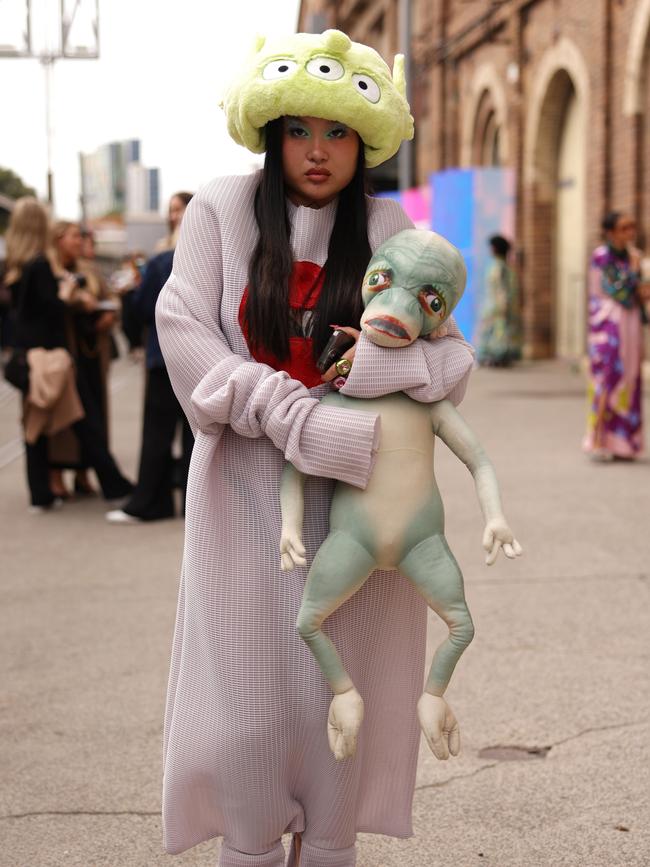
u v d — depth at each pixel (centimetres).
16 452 1102
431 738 244
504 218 1959
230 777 257
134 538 711
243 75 252
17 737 402
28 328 779
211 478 255
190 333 254
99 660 481
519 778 363
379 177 2333
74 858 319
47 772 373
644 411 1230
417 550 246
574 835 326
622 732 396
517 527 711
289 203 261
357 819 271
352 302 254
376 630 260
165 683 453
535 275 1994
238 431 249
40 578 618
